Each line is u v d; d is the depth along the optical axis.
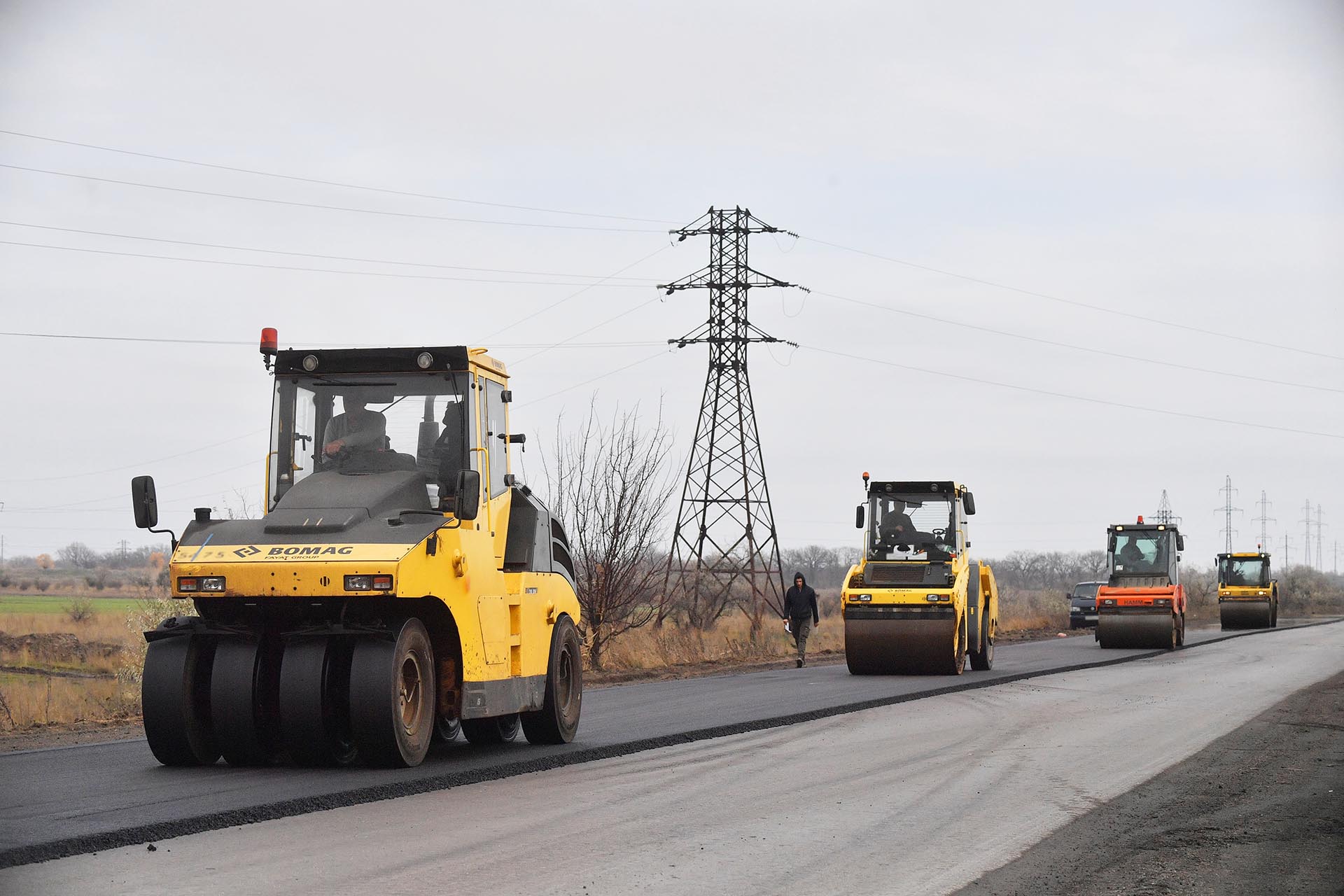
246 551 10.57
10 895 6.59
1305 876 7.43
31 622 49.69
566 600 13.74
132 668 22.22
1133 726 15.14
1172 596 33.56
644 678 25.41
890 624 24.67
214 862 7.41
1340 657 30.19
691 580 36.56
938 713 16.73
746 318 40.34
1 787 9.79
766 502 39.22
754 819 9.08
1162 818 9.23
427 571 10.66
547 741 13.16
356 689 10.43
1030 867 7.61
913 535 26.20
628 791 10.25
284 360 11.99
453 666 11.33
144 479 11.18
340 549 10.45
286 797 9.19
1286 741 13.68
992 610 27.62
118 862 7.36
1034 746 13.29
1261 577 53.59
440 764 11.30
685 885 7.09
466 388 11.91
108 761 11.50
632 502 28.03
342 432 11.95
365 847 7.88
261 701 10.84
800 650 28.19
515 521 12.83
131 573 138.88
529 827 8.65
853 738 13.99
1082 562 148.12
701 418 39.97
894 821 9.04
